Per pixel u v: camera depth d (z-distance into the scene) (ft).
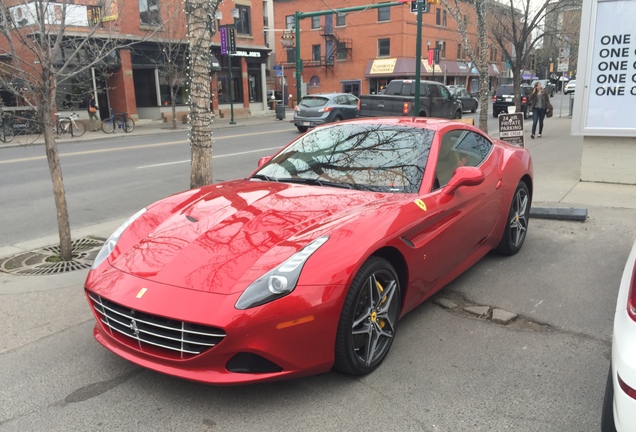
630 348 6.53
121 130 76.28
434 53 118.93
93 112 75.61
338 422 8.84
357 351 9.96
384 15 140.87
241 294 8.71
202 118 19.38
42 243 20.76
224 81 104.42
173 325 8.83
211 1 18.75
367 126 14.61
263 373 8.83
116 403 9.50
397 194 11.91
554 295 14.02
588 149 27.45
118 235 11.42
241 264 9.27
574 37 82.94
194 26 18.80
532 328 12.23
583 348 11.25
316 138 14.83
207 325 8.48
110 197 29.63
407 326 12.39
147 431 8.72
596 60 25.71
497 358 10.87
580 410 9.07
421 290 11.84
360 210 10.80
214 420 8.95
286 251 9.40
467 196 13.19
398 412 9.09
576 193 25.31
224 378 8.70
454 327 12.32
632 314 6.82
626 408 6.36
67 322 12.88
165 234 10.66
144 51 85.15
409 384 9.93
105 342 10.12
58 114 72.38
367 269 9.75
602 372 10.28
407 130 13.91
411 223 10.89
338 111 67.87
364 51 146.92
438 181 12.62
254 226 10.38
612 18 24.89
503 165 16.03
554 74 209.97
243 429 8.70
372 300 10.07
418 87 49.85
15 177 37.17
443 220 12.23
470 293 14.25
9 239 21.65
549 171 31.68
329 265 9.21
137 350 9.34
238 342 8.52
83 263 17.31
